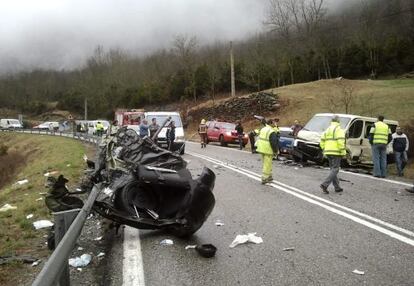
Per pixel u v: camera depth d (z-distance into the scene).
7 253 6.54
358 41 70.56
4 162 40.97
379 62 65.56
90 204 5.74
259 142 13.05
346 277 5.33
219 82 66.69
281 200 10.32
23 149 45.12
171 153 7.96
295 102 42.78
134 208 6.95
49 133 57.09
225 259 6.09
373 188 12.26
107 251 6.53
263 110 43.91
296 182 13.33
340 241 6.86
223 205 9.74
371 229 7.57
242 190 11.77
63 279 4.52
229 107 47.62
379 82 49.84
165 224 6.88
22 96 126.50
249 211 9.11
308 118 38.06
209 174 7.15
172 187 7.20
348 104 37.81
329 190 11.84
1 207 11.10
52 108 117.81
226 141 30.97
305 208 9.38
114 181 7.36
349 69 65.81
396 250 6.38
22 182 17.45
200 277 5.40
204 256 6.15
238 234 7.35
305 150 18.05
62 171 17.36
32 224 8.39
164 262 5.96
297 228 7.69
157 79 84.75
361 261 5.91
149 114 24.22
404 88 42.84
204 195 6.87
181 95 72.56
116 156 8.16
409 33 72.62
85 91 91.44
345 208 9.36
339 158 11.30
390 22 76.12
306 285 5.10
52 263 3.54
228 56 79.12
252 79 61.56
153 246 6.73
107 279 5.37
